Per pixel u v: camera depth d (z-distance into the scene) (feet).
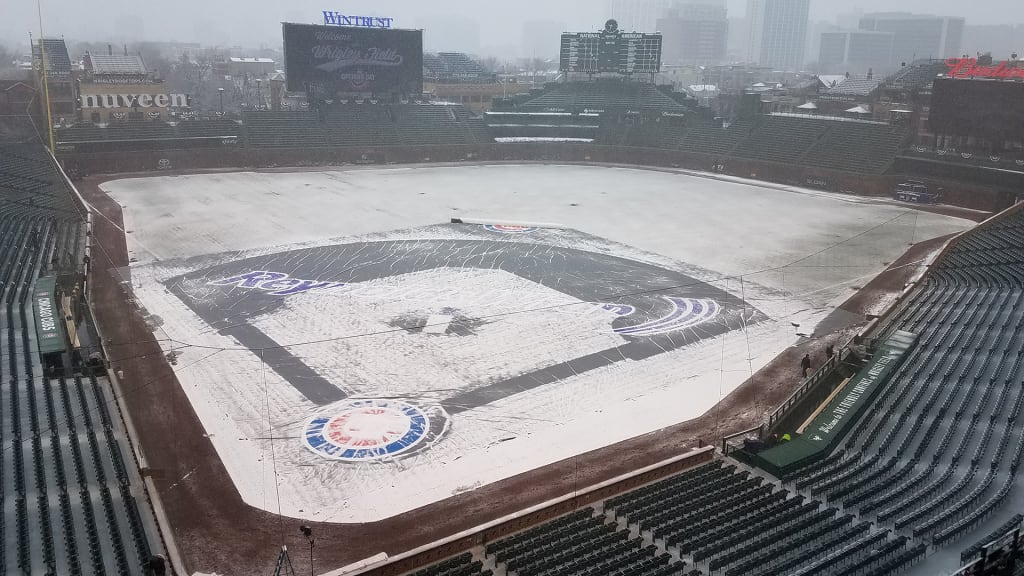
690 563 95.35
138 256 249.34
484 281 228.02
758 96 492.13
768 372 165.89
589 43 537.65
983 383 145.48
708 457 124.88
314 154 463.01
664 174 458.50
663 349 178.19
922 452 121.90
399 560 94.32
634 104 527.81
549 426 140.77
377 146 477.77
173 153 429.79
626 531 100.48
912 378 150.10
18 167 356.18
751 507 106.63
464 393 153.28
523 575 91.86
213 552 102.68
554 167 477.77
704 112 515.50
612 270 243.60
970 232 274.77
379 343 177.78
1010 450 120.06
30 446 121.49
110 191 360.89
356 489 119.34
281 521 110.42
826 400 146.30
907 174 396.16
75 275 211.20
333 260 248.11
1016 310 186.50
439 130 504.84
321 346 175.42
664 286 227.20
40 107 461.37
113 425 133.18
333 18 476.95
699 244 281.13
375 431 137.28
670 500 110.11
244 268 237.45
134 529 102.53
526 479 122.72
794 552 96.63
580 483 121.39
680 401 151.74
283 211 324.80
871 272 245.24
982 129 370.94
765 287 228.02
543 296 214.90
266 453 128.88
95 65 500.74
